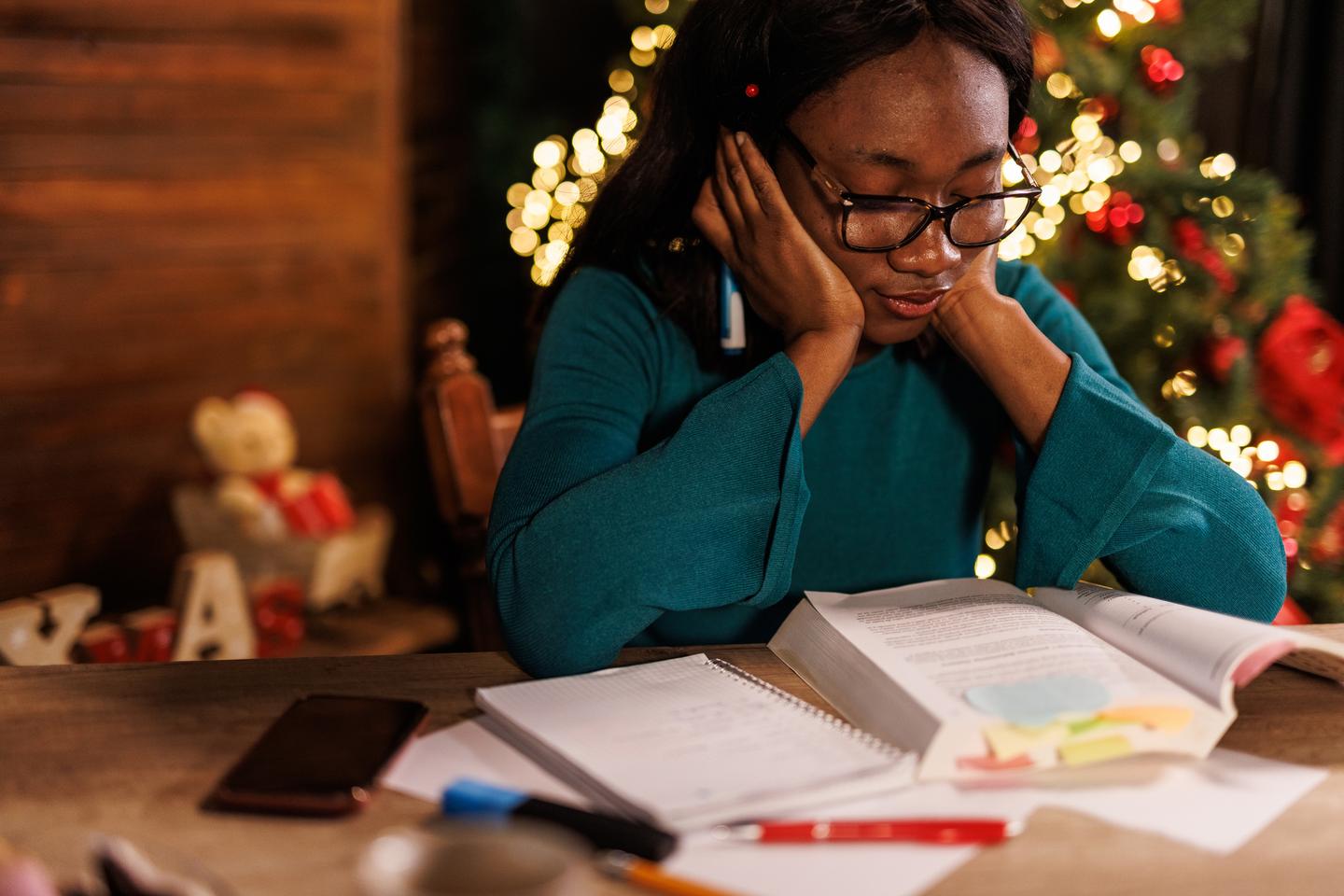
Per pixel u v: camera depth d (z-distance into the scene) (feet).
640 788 2.32
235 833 2.27
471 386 4.57
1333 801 2.44
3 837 2.23
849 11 3.20
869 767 2.43
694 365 3.92
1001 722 2.49
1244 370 6.31
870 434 3.99
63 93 7.54
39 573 7.89
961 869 2.17
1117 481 3.51
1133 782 2.50
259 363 8.68
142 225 7.98
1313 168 8.77
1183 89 6.86
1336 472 6.54
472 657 3.25
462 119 10.46
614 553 3.16
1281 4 8.80
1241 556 3.60
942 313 3.70
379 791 2.41
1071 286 6.56
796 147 3.37
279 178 8.50
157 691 2.93
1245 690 3.01
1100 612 3.18
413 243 10.03
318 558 7.82
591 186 4.61
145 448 8.24
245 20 8.12
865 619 3.06
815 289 3.46
